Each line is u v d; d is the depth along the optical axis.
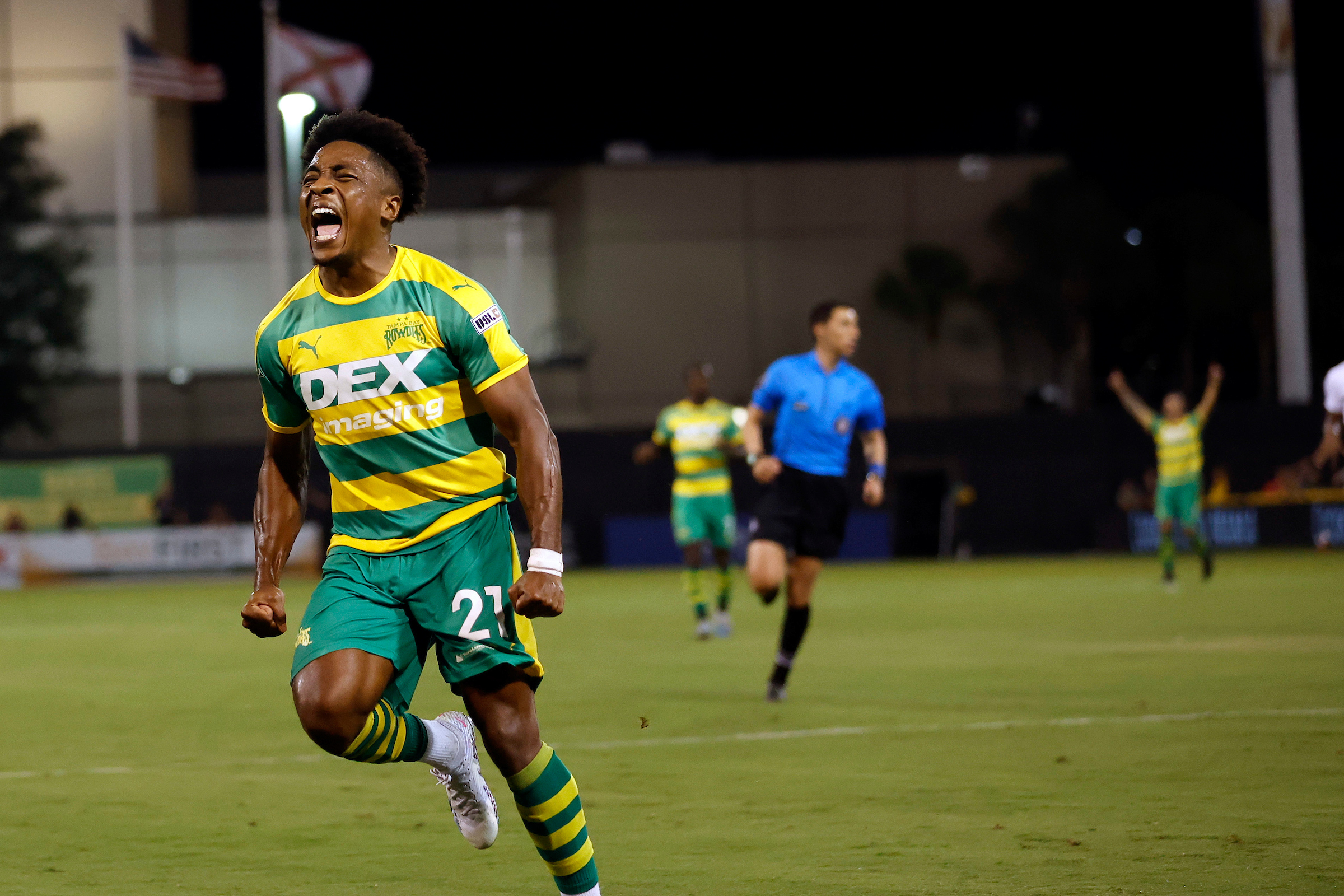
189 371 173.88
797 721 31.06
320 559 111.00
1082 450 119.69
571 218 180.50
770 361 179.12
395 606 15.17
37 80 181.50
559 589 14.52
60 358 168.25
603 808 22.34
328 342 15.09
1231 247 167.00
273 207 135.88
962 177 180.00
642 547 117.38
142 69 122.31
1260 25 116.88
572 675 41.28
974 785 23.34
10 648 55.72
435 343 14.98
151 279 176.88
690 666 43.41
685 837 20.19
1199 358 170.25
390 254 15.31
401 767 26.81
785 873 17.97
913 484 120.94
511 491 15.67
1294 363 116.50
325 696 14.44
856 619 59.31
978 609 63.72
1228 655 42.56
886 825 20.59
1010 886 17.06
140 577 111.25
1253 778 23.33
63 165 182.25
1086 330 172.88
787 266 179.12
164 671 45.91
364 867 18.92
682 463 54.47
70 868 19.02
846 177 179.25
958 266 173.88
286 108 114.25
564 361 176.62
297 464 16.27
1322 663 39.97
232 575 112.31
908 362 177.50
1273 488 114.56
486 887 17.77
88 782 25.55
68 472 115.69
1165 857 18.20
